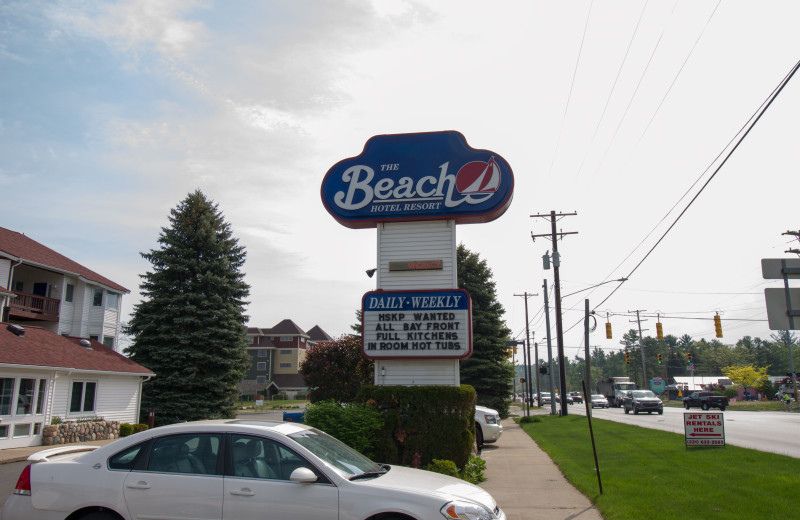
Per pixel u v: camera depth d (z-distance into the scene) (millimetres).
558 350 38062
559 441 21578
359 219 15508
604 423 29062
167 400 29031
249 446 6387
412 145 15781
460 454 12773
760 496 9617
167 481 6211
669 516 8523
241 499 6051
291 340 90188
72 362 23562
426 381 14469
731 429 24344
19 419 20812
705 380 90625
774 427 25453
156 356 29062
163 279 30250
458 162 15469
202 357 29297
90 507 6242
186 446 6453
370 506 5895
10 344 21594
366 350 14594
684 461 13844
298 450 6293
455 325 14422
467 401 13180
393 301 14742
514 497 10711
